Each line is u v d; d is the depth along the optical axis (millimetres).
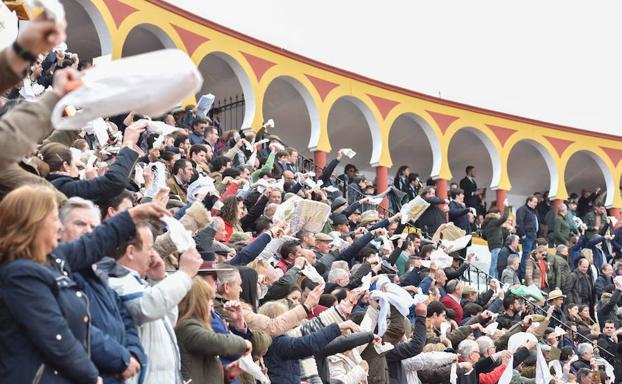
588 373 15766
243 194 15859
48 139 9398
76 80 4938
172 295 6508
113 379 5832
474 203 31312
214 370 7594
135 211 6039
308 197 18719
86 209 6586
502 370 13023
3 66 4789
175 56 4816
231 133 21531
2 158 4930
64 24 4777
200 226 9195
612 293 21516
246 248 10016
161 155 16016
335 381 10266
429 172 36750
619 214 37188
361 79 31594
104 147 13406
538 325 15453
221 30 27594
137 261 6742
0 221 5355
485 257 30125
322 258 13422
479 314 14781
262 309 9383
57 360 5223
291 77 29594
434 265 14664
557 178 35938
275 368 9117
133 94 4750
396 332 11516
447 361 11914
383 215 27328
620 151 37688
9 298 5195
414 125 34844
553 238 29875
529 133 35719
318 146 29844
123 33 24500
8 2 8805
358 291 10203
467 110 34375
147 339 6680
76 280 5938
